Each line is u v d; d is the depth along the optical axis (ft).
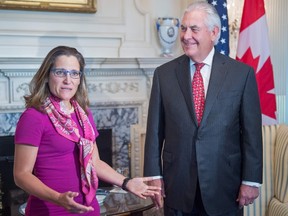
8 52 9.46
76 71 4.98
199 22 5.71
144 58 10.04
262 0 9.29
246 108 5.85
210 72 5.96
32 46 9.62
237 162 6.01
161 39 10.43
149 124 6.37
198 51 5.84
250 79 5.90
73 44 9.99
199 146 5.78
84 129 5.16
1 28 9.33
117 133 10.62
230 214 6.03
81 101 5.39
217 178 5.82
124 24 10.41
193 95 5.96
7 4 9.18
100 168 5.47
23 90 9.53
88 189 5.02
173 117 6.01
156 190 5.48
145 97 10.69
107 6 10.25
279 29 11.18
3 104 9.44
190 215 6.07
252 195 5.88
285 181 7.85
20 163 4.70
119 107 10.51
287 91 11.37
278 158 8.09
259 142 5.91
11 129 9.68
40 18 9.65
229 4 10.89
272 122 9.18
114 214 6.67
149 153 6.31
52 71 4.90
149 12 10.60
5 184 9.83
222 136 5.79
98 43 10.24
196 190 5.88
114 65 9.92
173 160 6.02
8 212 9.80
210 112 5.78
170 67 6.30
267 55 9.27
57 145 4.83
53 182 4.83
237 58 9.41
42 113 4.83
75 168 4.99
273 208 7.95
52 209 4.80
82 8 9.83
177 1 10.91
